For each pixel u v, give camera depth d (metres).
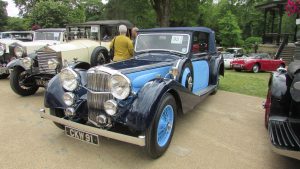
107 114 3.30
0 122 4.69
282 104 3.50
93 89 3.44
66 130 3.49
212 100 6.53
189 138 4.17
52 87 3.94
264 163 3.46
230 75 11.66
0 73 8.02
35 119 4.86
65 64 4.88
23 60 6.11
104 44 8.12
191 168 3.29
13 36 13.34
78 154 3.58
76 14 23.38
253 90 7.86
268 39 24.08
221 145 3.95
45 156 3.50
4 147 3.73
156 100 3.19
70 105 3.62
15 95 6.59
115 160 3.45
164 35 5.08
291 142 2.92
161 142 3.54
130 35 10.14
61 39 9.26
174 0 24.20
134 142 3.01
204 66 5.66
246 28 45.16
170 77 3.93
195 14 26.28
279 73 3.94
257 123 4.90
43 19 18.97
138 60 4.54
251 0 41.22
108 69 3.30
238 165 3.39
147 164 3.36
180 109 3.95
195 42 5.12
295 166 3.40
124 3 25.73
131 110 3.15
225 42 36.28
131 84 3.19
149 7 25.66
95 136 3.25
